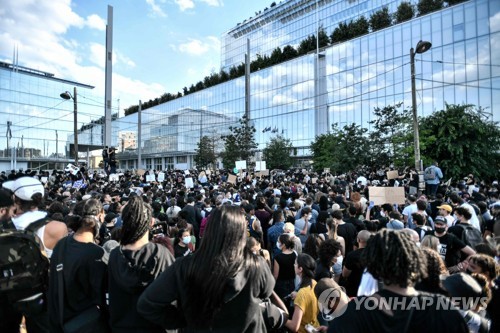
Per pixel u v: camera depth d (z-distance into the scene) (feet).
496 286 10.27
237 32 320.09
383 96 148.56
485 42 118.32
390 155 86.02
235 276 6.37
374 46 152.97
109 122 104.32
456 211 20.84
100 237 19.43
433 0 140.87
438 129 68.90
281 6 272.72
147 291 6.79
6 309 9.57
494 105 116.06
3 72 187.52
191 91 279.49
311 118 183.42
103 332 8.29
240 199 35.12
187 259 6.86
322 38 187.32
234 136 136.67
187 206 27.71
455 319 5.60
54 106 208.95
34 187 12.19
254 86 219.82
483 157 67.67
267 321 8.92
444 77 128.47
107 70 104.99
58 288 8.30
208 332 6.43
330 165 99.04
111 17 105.60
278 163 150.41
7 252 9.39
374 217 27.91
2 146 185.47
